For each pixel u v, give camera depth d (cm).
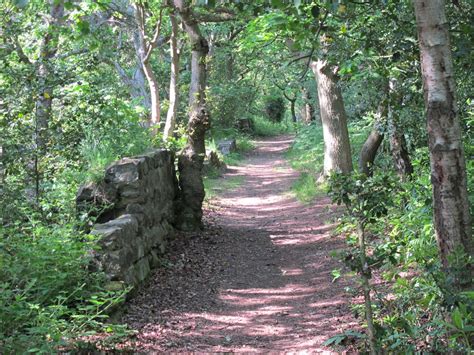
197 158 1216
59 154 970
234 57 3478
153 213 963
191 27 1262
